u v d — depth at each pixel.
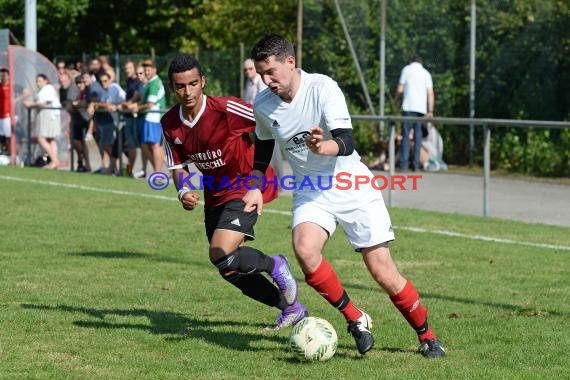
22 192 34.09
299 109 13.34
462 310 17.03
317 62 47.22
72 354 13.82
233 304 17.38
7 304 17.06
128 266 20.97
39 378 12.55
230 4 59.12
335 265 21.42
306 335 13.45
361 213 13.62
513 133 36.03
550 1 40.03
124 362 13.38
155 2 73.31
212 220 15.64
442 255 22.61
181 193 15.20
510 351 14.20
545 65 40.25
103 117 41.06
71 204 31.16
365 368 13.16
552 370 13.14
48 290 18.34
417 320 13.80
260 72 13.23
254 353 13.99
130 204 31.28
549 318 16.39
